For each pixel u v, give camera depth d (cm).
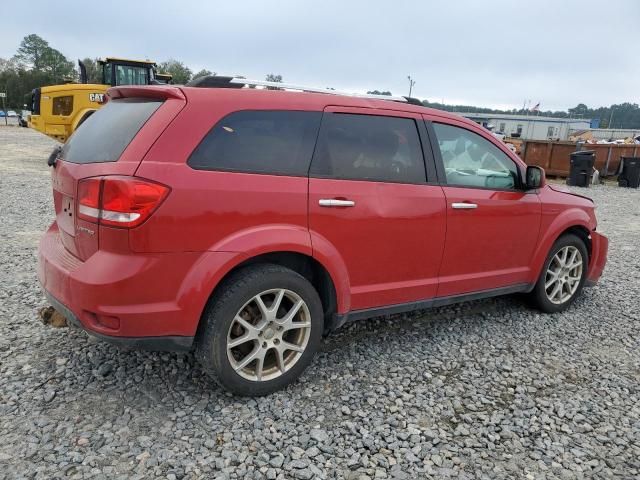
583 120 7031
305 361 322
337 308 332
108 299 258
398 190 349
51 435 263
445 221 374
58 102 1490
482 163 409
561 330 444
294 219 303
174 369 336
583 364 381
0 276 502
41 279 314
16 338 369
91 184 265
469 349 396
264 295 305
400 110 364
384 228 342
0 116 6488
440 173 377
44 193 1033
